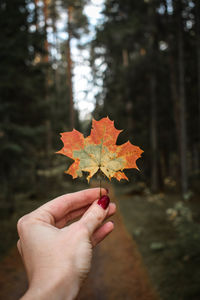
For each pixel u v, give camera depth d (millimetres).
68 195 1182
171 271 4355
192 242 4578
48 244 825
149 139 15125
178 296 3629
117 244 6625
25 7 8047
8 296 4090
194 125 13398
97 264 5492
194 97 13133
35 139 7785
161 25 12023
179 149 12430
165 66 13617
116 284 4453
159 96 14977
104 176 932
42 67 8625
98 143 945
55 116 11367
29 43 7605
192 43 11602
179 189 12609
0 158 7145
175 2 10336
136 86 14547
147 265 4949
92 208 996
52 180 10750
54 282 709
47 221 1005
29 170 9008
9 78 7066
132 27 12188
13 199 8352
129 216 9398
